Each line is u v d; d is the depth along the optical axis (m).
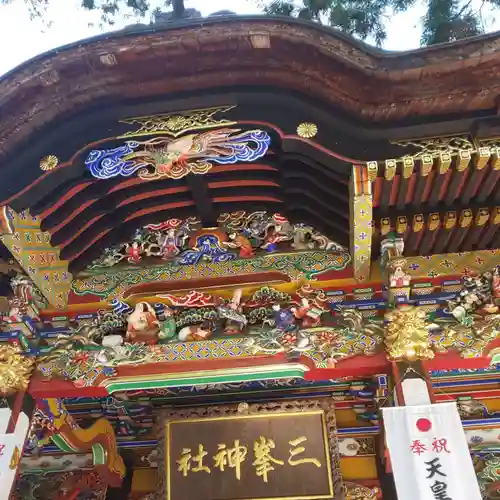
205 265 9.80
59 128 8.20
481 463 10.42
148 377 8.69
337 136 7.81
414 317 8.34
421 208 8.49
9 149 8.10
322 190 8.83
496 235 8.95
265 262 9.67
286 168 8.68
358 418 11.34
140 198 9.77
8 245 8.42
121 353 8.86
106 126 8.24
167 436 10.46
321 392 11.15
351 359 8.46
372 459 10.90
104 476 11.02
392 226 8.73
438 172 7.65
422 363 8.12
